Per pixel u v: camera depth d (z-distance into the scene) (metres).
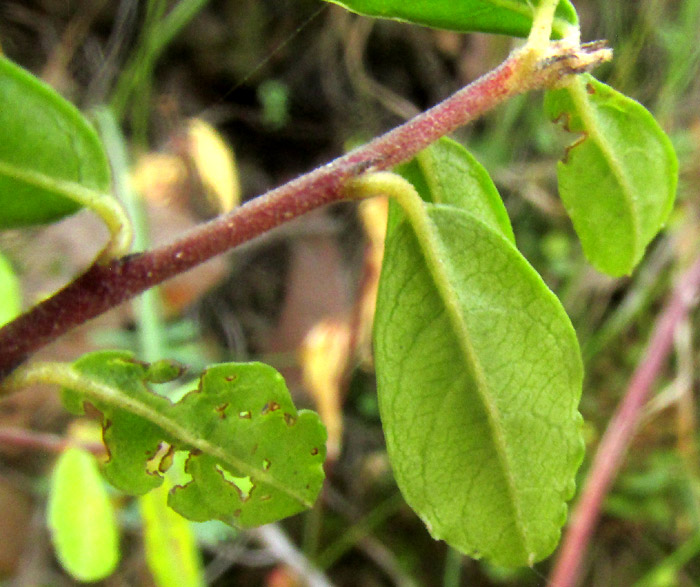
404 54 0.30
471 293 0.07
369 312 0.20
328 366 0.20
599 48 0.07
